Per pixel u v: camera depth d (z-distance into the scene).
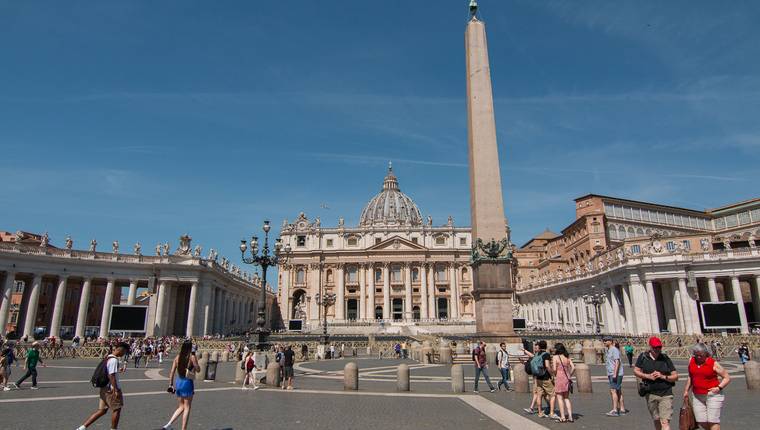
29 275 55.25
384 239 113.25
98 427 9.82
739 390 16.00
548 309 83.88
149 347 33.28
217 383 19.08
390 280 110.44
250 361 17.17
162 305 61.97
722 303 41.03
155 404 13.02
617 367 11.65
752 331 49.78
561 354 11.04
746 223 78.81
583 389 15.86
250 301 103.00
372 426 10.05
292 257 111.56
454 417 11.15
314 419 10.84
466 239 113.19
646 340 40.06
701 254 53.09
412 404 13.12
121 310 43.25
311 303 109.25
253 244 24.27
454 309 108.19
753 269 50.47
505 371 16.61
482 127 27.48
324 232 114.50
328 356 37.88
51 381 19.28
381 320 99.19
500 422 10.56
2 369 16.22
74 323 73.25
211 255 71.06
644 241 64.38
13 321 69.75
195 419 10.80
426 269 110.38
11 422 10.27
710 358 7.59
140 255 62.47
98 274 58.88
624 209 80.56
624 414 11.63
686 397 7.64
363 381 19.89
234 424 10.23
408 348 41.78
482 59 28.22
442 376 21.48
